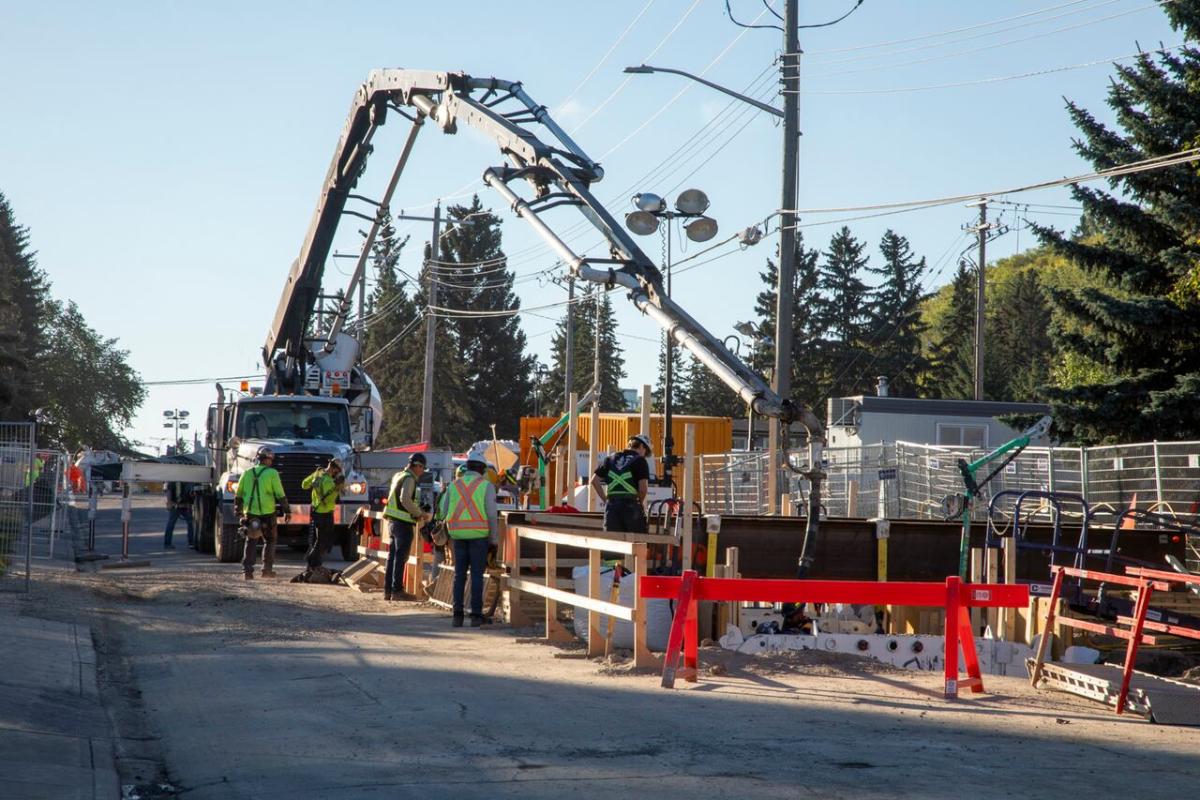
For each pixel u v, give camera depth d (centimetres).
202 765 1081
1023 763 1085
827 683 1550
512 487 3703
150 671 1639
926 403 6350
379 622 2225
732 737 1172
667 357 2861
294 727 1223
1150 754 1154
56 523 4225
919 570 2161
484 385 14425
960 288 15038
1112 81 4325
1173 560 2144
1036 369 13612
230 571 3384
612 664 1661
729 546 2083
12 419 9788
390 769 1033
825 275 13962
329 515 3056
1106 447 3291
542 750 1105
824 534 2122
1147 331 4178
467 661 1706
